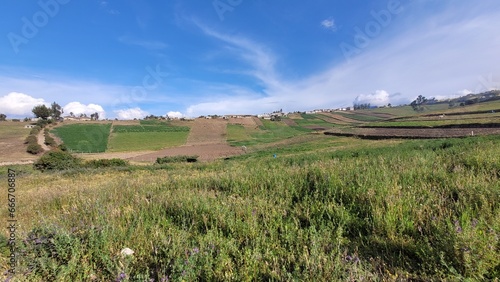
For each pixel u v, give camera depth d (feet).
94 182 41.39
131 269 8.20
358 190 13.19
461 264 7.09
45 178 56.90
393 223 9.89
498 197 10.62
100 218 12.20
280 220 11.32
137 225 11.64
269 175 19.92
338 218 11.16
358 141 151.02
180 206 13.87
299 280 6.98
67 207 17.48
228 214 12.05
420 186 13.55
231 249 9.12
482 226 8.29
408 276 7.29
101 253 9.26
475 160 18.01
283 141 219.61
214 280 7.53
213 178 23.72
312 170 19.13
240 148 200.34
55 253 9.60
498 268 6.84
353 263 7.52
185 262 7.97
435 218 9.56
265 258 8.47
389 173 16.19
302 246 9.01
